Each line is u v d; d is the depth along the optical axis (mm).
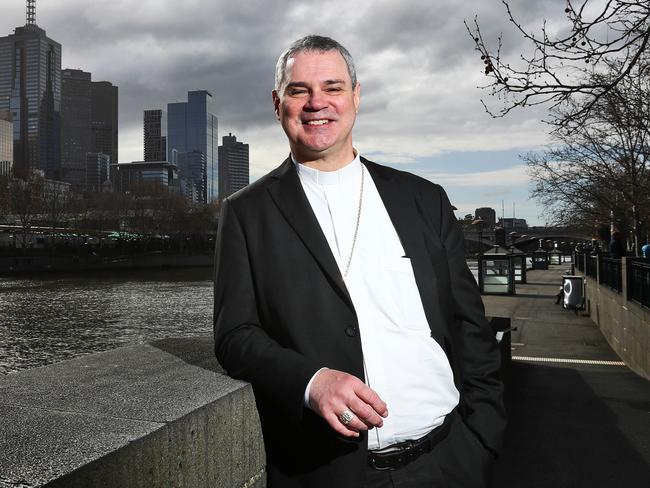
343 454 1462
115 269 100062
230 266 1597
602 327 14750
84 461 1265
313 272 1526
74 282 71500
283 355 1424
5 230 99750
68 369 2178
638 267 10266
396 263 1591
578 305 18875
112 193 131875
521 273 31922
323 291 1512
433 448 1554
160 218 129875
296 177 1648
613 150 18047
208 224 132500
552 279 35562
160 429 1490
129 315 39531
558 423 6457
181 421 1575
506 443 5777
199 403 1706
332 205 1624
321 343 1490
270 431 1554
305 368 1380
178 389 1866
